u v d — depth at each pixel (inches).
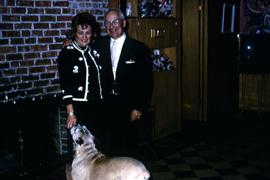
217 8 283.1
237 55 313.0
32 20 171.3
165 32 232.4
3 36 161.3
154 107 215.8
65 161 186.9
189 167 192.1
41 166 179.6
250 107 317.1
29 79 173.3
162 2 233.9
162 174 182.5
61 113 189.8
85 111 147.3
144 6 222.5
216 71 291.3
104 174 120.0
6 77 164.2
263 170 188.1
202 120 287.7
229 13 296.4
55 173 174.9
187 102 293.3
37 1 172.2
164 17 233.1
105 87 153.6
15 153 175.6
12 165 175.0
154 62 236.7
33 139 182.4
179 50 246.2
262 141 236.2
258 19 297.4
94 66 147.2
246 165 195.2
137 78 167.8
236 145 228.7
